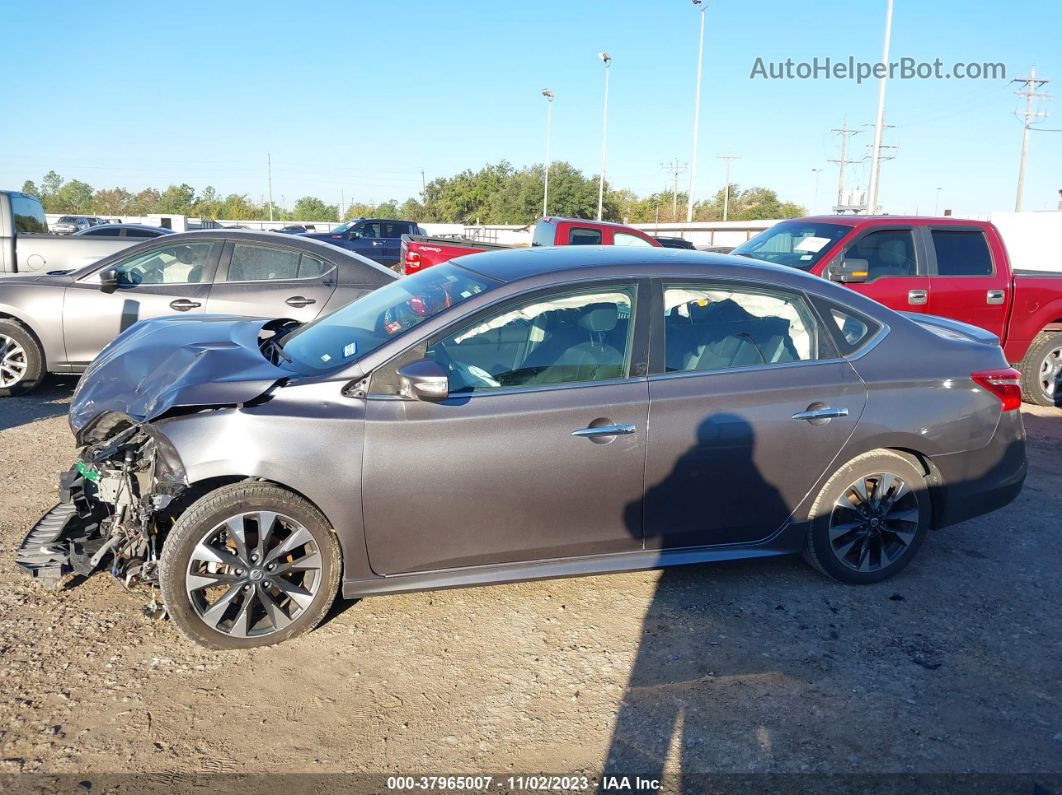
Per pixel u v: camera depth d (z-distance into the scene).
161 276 7.38
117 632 3.55
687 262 3.95
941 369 4.14
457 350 3.57
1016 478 4.36
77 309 7.23
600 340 3.73
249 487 3.33
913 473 4.14
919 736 3.04
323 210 84.62
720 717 3.12
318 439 3.35
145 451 3.53
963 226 8.24
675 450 3.72
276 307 7.25
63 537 3.84
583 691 3.26
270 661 3.39
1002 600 4.14
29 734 2.86
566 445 3.58
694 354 3.83
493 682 3.30
